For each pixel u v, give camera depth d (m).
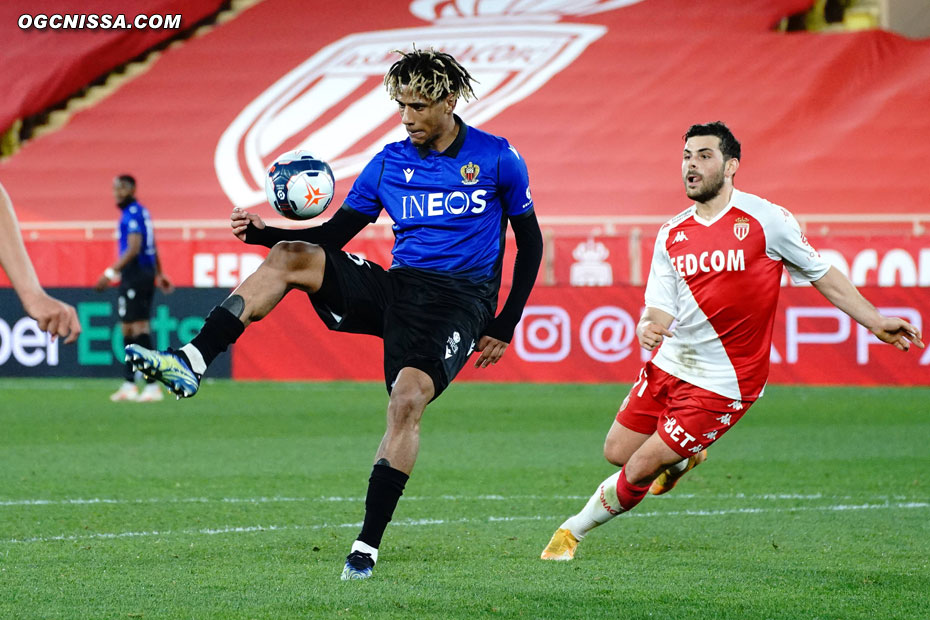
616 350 55.81
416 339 17.95
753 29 92.06
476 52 93.81
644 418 19.45
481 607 15.44
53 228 73.12
